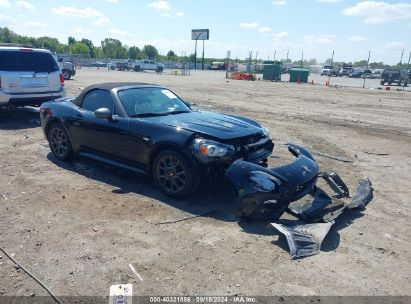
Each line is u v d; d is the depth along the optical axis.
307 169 4.34
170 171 4.70
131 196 4.86
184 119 5.06
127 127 5.08
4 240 3.65
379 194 5.27
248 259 3.41
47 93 9.48
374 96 22.67
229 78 40.78
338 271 3.27
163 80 30.89
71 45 89.00
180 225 4.06
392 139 9.30
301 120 11.77
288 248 3.62
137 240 3.71
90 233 3.83
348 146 8.29
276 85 31.06
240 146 4.54
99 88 5.79
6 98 8.71
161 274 3.14
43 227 3.94
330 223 3.96
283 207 4.04
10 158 6.49
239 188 4.02
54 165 6.16
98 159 5.69
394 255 3.59
